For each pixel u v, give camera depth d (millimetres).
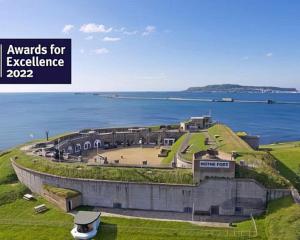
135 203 56562
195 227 48969
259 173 54812
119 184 56625
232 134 87562
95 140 99938
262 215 51906
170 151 85062
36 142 89312
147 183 55719
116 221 51562
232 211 53906
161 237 46594
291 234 41938
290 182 58094
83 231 47219
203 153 59469
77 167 61469
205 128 106250
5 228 50344
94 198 58000
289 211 47406
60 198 56125
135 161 78938
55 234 48219
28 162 68188
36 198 61281
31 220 52594
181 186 54688
